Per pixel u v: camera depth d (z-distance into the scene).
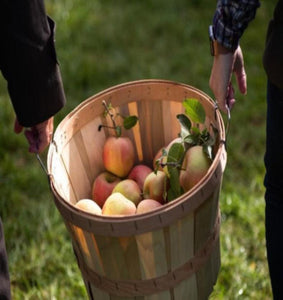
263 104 3.05
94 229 1.42
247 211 2.48
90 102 1.72
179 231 1.46
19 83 1.51
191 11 3.76
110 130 1.81
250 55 3.37
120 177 1.82
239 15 1.52
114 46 3.52
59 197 1.49
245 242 2.37
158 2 3.83
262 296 2.15
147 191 1.69
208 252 1.62
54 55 1.53
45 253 2.35
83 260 1.60
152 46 3.52
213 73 1.62
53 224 2.47
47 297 2.19
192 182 1.60
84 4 3.84
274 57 1.51
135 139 1.84
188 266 1.57
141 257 1.48
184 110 1.75
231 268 2.24
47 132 1.68
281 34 1.50
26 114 1.55
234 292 2.15
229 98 1.68
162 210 1.39
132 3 3.86
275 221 1.76
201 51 3.44
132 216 1.39
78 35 3.59
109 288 1.58
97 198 1.77
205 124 1.71
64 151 1.66
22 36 1.45
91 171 1.80
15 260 2.32
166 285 1.56
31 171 2.73
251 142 2.86
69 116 1.68
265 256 2.31
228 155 2.78
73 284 2.22
